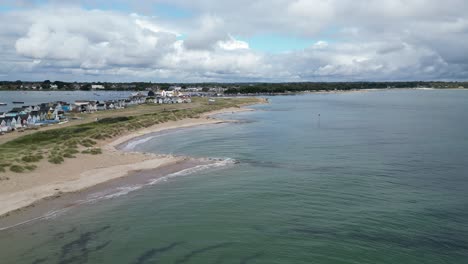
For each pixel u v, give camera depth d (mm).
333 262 23016
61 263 23109
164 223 29359
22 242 25938
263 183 40281
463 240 25891
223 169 47406
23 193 35812
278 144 67312
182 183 40844
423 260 23219
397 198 34781
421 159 52219
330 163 50219
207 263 23047
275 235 26859
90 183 40219
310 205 33031
